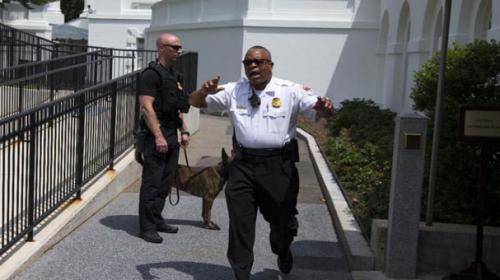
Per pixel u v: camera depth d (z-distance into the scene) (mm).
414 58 14656
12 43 21297
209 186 7688
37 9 31125
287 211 5664
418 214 5992
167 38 7117
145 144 7133
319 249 7172
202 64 22438
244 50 20031
